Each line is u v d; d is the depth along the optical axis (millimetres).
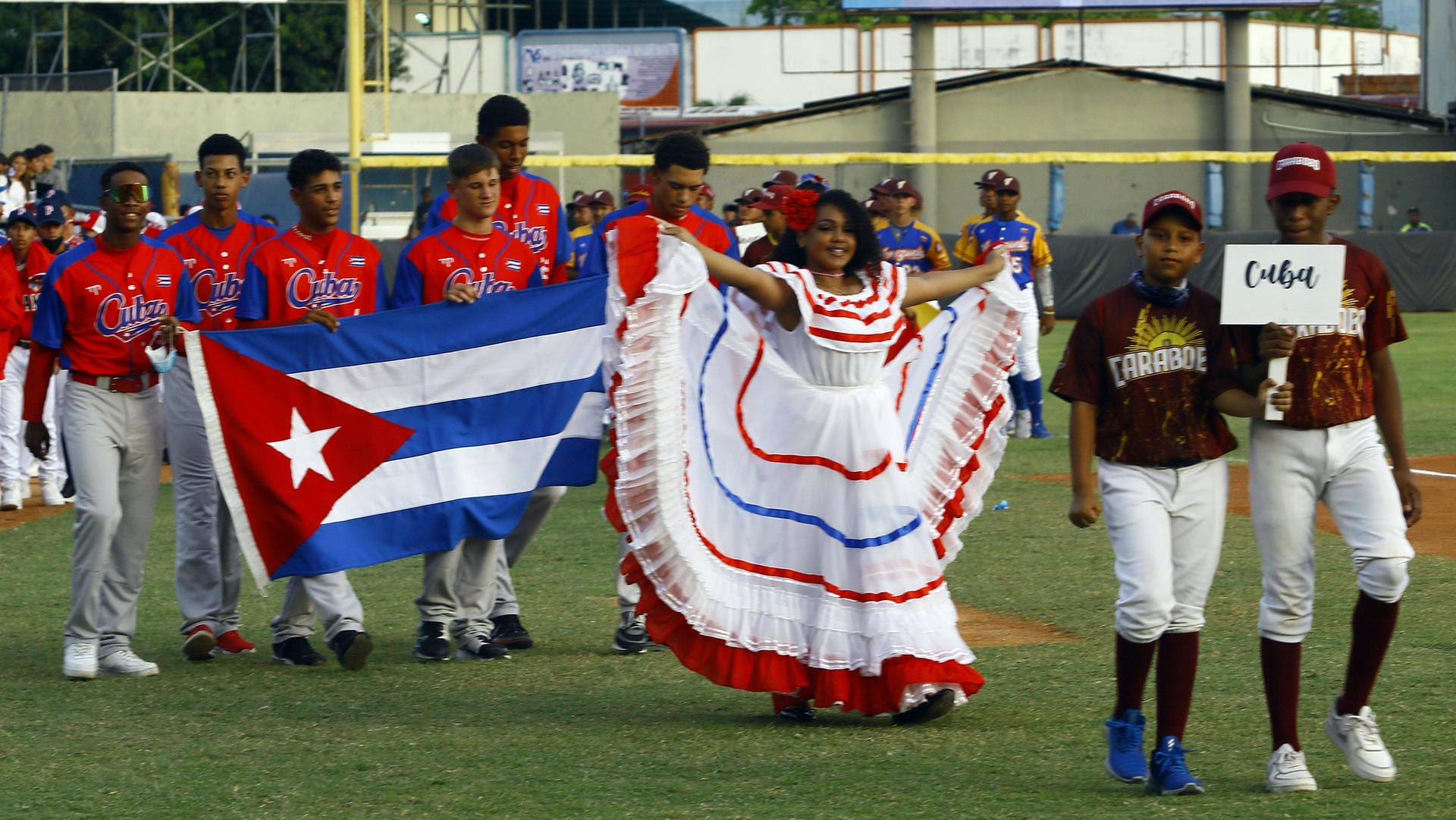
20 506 23016
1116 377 9914
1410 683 12273
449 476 13969
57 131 61000
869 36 91312
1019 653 13773
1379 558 9727
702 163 14070
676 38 96312
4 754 11023
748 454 11852
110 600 13602
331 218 14188
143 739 11438
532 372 14312
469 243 14398
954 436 12602
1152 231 9836
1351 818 9219
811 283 11414
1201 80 66625
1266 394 9500
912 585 11508
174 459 14039
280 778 10430
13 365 22500
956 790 9945
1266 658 9930
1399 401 10320
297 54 83625
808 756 10859
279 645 14086
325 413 13719
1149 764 9977
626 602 14117
